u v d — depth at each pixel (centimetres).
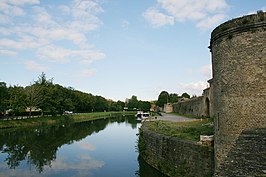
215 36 1645
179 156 2052
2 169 2683
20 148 3794
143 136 2969
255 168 1162
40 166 2814
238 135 1452
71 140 4584
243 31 1473
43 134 5247
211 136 1841
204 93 5731
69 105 9112
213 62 1725
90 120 9731
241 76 1466
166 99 14688
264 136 1281
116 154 3403
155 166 2450
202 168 1808
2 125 5947
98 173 2525
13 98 6631
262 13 1427
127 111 17750
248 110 1430
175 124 3628
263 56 1409
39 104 7594
